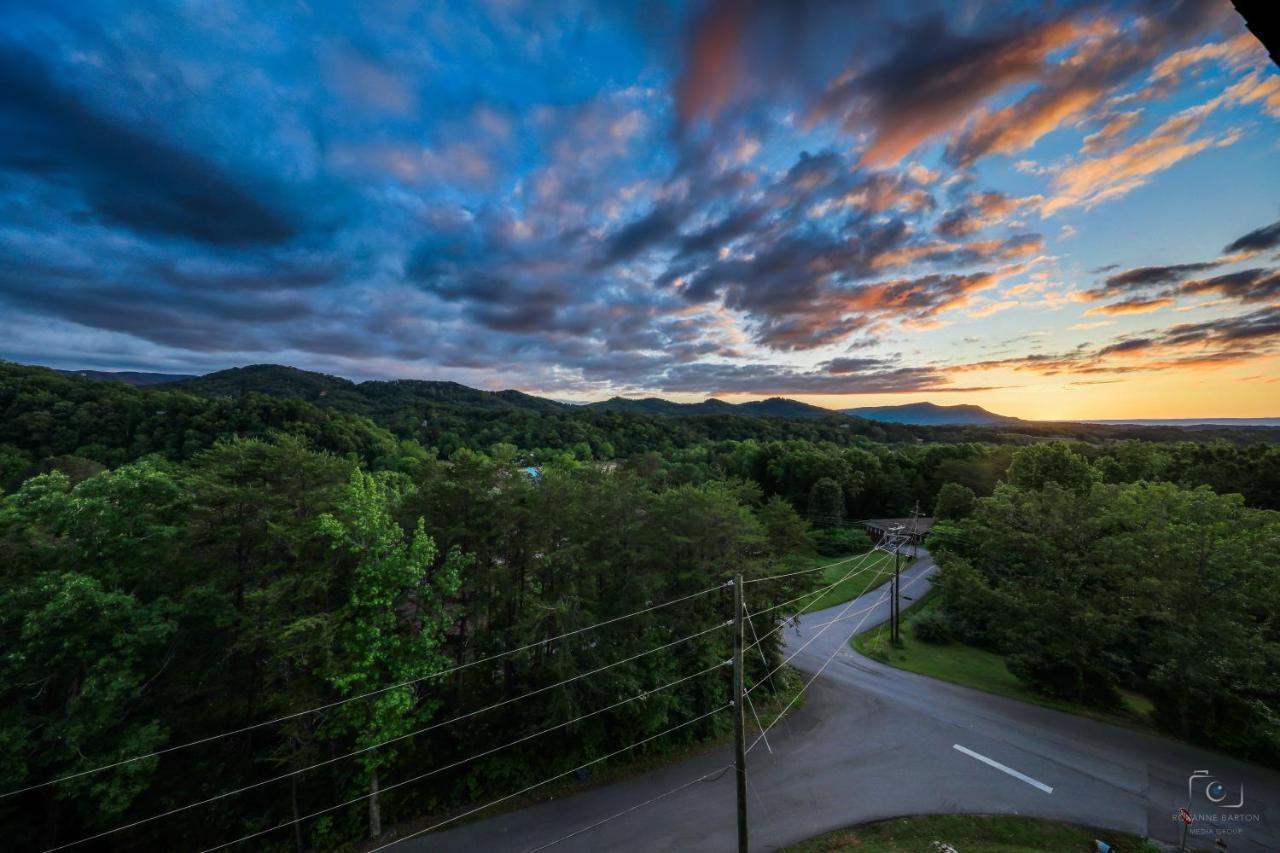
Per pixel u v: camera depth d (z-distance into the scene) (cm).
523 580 2383
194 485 2117
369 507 1956
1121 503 3338
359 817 1978
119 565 1956
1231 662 2256
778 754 2422
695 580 2583
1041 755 2352
